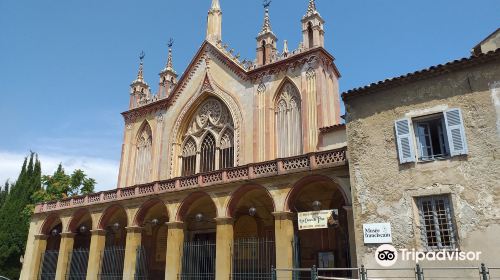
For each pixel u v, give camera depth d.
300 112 32.19
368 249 17.83
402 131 18.36
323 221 22.75
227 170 27.67
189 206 30.00
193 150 38.66
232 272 25.75
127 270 30.64
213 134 37.16
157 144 40.34
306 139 30.52
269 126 33.00
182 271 28.44
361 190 18.75
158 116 41.53
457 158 16.86
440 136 17.95
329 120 31.48
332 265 26.78
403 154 18.03
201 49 39.84
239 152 34.06
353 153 19.50
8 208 49.38
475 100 17.09
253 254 27.75
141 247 31.83
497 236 15.30
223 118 37.19
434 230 16.73
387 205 17.89
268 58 35.22
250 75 35.56
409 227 17.09
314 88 31.58
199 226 35.28
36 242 38.62
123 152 42.97
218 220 26.86
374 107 19.52
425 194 17.12
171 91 41.12
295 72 33.16
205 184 28.39
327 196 27.62
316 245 28.14
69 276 35.31
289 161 25.14
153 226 37.72
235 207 27.34
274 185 25.22
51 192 49.66
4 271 45.28
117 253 33.31
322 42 33.28
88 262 33.47
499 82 16.81
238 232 33.12
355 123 19.88
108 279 32.84
